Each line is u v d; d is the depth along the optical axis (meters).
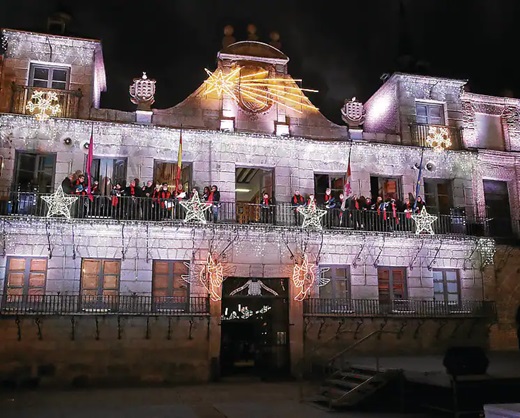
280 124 21.89
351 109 23.05
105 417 12.40
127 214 19.38
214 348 19.27
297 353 19.88
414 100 23.84
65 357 18.09
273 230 20.34
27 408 13.62
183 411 13.23
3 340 17.80
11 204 18.88
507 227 24.02
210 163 21.00
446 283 22.36
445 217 22.61
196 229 19.67
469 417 12.83
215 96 21.72
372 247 21.61
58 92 20.23
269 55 22.52
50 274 18.66
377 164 22.73
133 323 18.81
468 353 13.35
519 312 6.60
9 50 20.27
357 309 20.92
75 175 19.58
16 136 19.62
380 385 14.05
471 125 24.44
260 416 12.66
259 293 20.39
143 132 20.66
